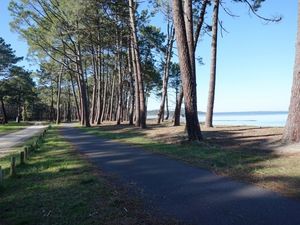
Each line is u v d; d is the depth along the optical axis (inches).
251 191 318.3
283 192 308.5
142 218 259.4
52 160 566.3
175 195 317.7
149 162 501.7
